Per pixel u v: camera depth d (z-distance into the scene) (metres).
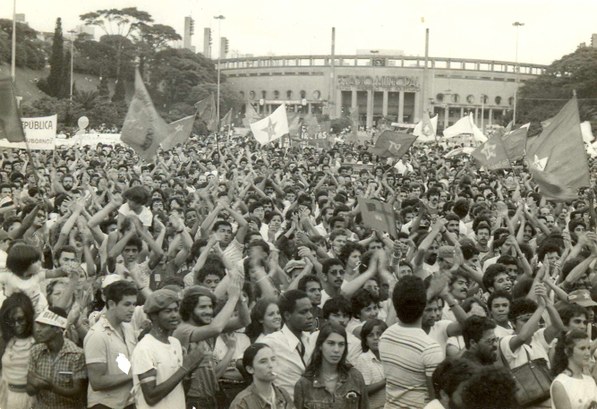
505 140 31.06
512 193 27.61
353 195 24.38
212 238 11.26
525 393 8.21
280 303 8.43
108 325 8.15
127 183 25.53
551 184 18.36
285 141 65.62
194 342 7.91
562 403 7.40
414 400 7.52
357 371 7.46
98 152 40.56
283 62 163.38
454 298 9.74
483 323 7.93
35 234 13.41
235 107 135.75
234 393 8.73
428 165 42.03
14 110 16.50
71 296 9.38
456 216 15.68
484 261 14.02
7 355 8.59
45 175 25.48
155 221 15.24
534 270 13.02
